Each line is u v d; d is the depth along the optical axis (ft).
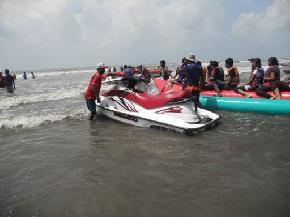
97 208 11.75
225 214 11.21
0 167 16.08
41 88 68.44
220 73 34.88
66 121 27.02
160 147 19.16
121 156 17.53
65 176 14.80
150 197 12.57
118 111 26.32
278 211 11.41
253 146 19.04
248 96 32.40
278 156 17.17
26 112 32.99
